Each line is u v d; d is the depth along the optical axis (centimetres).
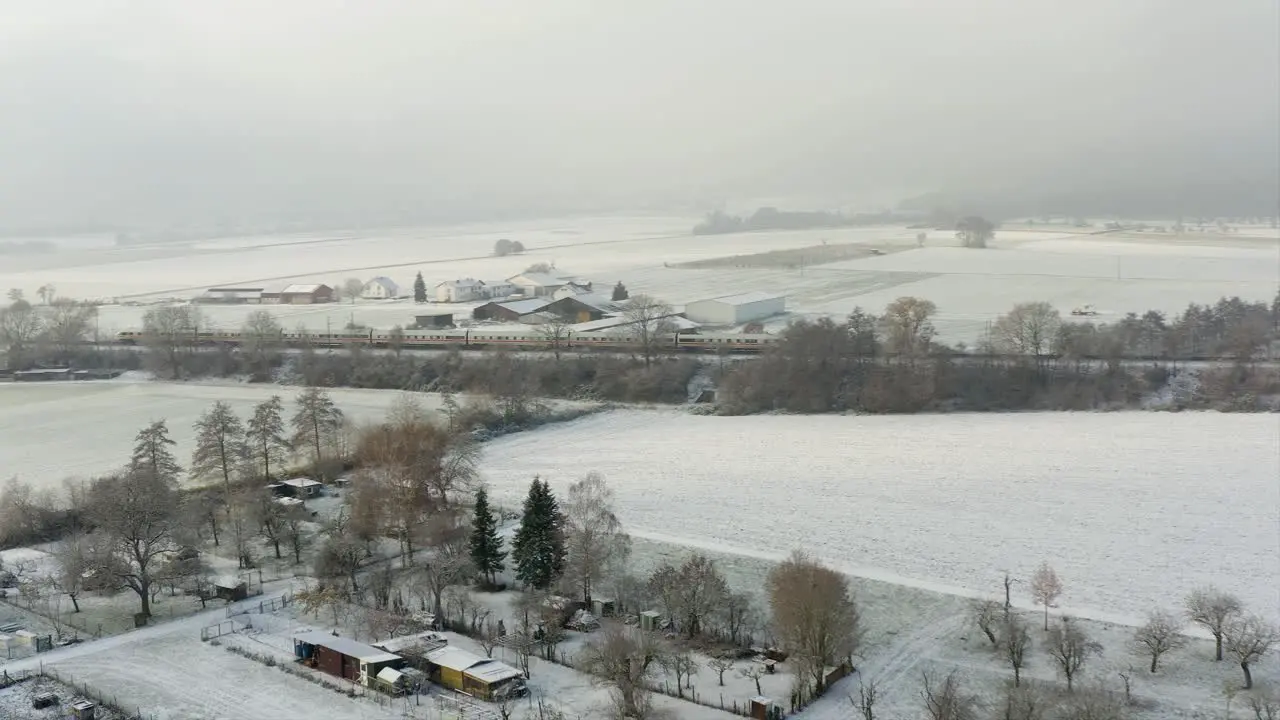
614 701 8950
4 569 12744
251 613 11519
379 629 10669
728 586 11850
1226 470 15512
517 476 16812
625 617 11012
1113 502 14362
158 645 10619
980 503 14612
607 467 17325
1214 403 19988
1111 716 8281
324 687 9619
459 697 9369
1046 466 16238
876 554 12788
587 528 11700
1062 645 9462
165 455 15300
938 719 8431
